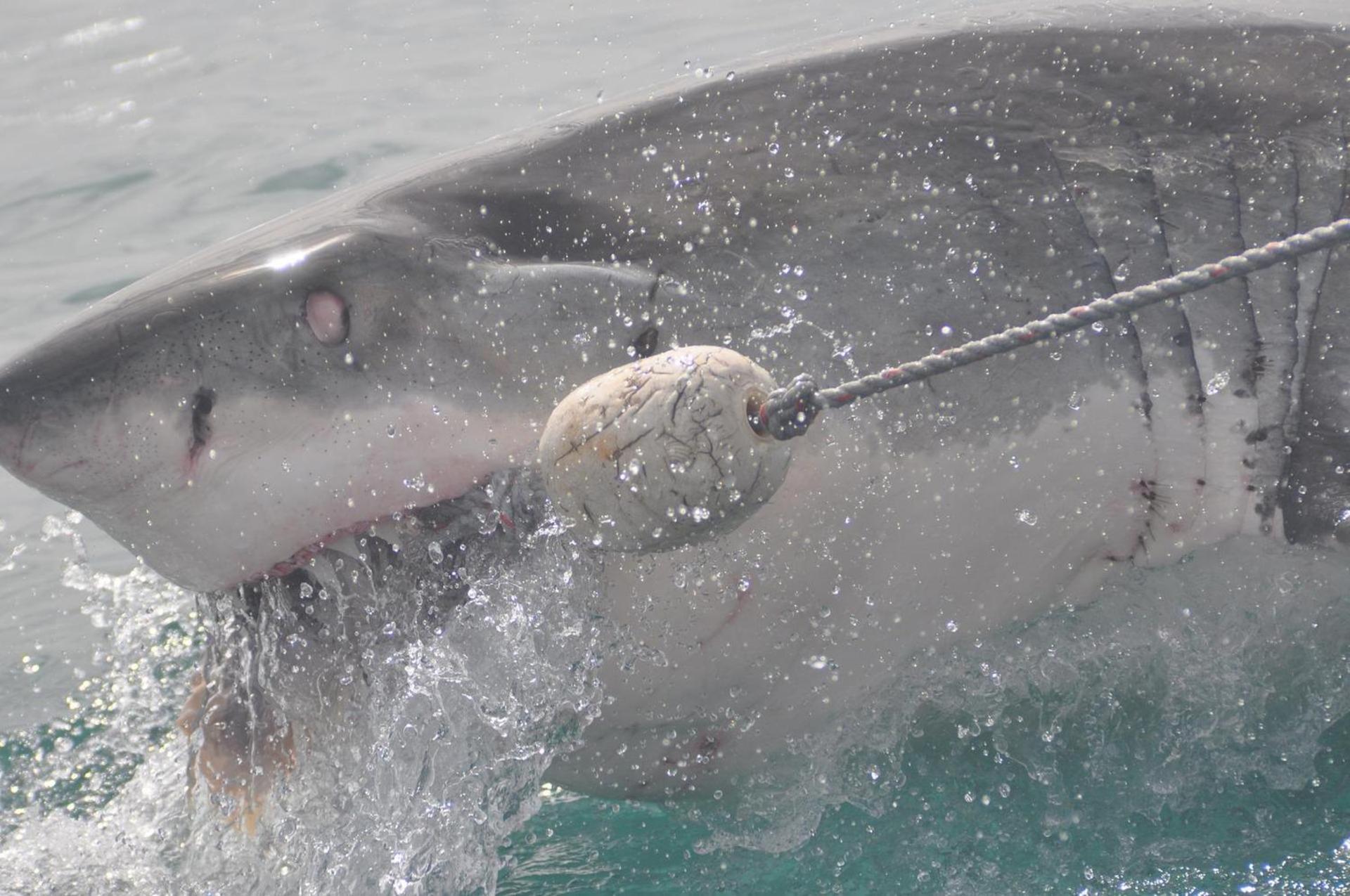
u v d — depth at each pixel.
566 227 7.19
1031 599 7.51
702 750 7.42
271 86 23.95
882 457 7.07
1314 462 7.37
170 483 6.39
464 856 7.12
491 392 6.64
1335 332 7.37
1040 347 7.24
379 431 6.52
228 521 6.44
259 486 6.43
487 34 25.28
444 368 6.62
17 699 10.20
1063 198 7.39
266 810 6.70
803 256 7.16
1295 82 7.79
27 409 6.32
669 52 22.34
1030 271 7.28
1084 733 7.68
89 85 25.69
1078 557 7.49
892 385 5.15
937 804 7.61
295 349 6.51
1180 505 7.45
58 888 7.53
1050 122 7.56
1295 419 7.36
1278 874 7.00
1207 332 7.33
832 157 7.38
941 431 7.15
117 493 6.39
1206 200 7.47
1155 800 7.54
